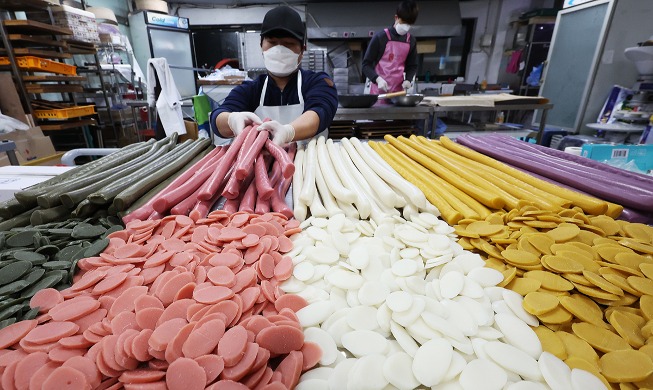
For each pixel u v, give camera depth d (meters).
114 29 3.85
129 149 1.29
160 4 4.66
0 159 1.71
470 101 2.36
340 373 0.40
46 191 0.78
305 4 4.83
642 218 0.76
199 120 3.45
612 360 0.41
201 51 5.30
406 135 2.39
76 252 0.61
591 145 1.36
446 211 0.78
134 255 0.59
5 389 0.35
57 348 0.40
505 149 1.26
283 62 1.41
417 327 0.46
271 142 1.02
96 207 0.78
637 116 2.38
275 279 0.55
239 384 0.35
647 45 2.33
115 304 0.47
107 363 0.38
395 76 3.08
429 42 4.88
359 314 0.49
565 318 0.47
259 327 0.43
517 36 4.80
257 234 0.66
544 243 0.62
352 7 4.64
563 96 3.22
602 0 2.69
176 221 0.72
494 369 0.40
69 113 2.56
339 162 1.03
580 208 0.78
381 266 0.59
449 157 1.19
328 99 1.49
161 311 0.45
